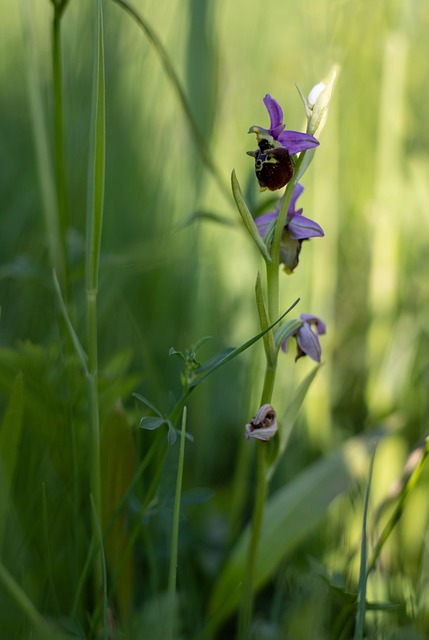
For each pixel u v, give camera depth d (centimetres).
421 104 79
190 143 70
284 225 50
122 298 64
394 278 65
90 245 50
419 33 78
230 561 56
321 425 64
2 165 78
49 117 73
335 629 51
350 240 74
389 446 62
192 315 66
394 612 54
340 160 75
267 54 84
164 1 82
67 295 57
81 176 70
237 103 74
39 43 81
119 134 75
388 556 59
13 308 62
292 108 82
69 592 53
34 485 53
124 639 50
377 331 65
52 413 54
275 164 48
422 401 65
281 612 56
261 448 51
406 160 71
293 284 68
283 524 56
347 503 60
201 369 49
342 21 68
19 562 50
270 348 49
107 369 58
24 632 49
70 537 53
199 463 63
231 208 70
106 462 53
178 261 69
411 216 70
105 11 75
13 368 54
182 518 53
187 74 70
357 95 76
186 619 55
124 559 51
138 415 57
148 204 72
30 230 69
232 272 70
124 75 77
